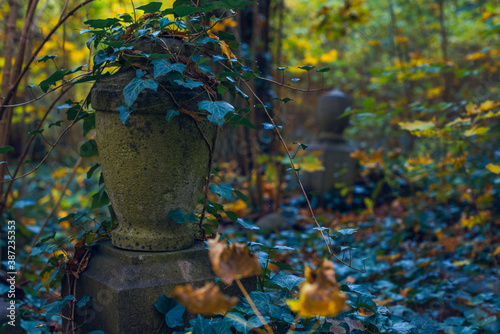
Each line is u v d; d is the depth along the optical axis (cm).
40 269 316
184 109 180
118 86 182
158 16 191
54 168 704
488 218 343
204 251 196
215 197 425
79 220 219
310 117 1038
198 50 193
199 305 102
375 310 178
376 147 876
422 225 445
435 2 833
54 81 190
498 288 303
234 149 547
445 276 339
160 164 183
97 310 186
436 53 891
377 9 972
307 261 364
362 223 491
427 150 622
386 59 1068
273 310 163
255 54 462
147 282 179
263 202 494
